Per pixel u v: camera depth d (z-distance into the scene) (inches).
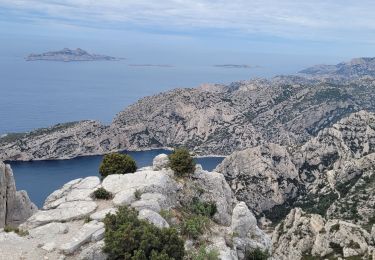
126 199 1470.2
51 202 1608.0
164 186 1585.9
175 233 1205.7
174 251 1177.4
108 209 1427.2
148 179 1606.8
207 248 1347.2
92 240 1238.9
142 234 1170.6
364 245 3752.5
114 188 1592.0
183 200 1625.2
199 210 1585.9
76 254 1192.8
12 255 1163.3
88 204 1475.1
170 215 1443.2
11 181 2124.8
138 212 1344.7
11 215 2080.5
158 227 1255.5
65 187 1667.1
